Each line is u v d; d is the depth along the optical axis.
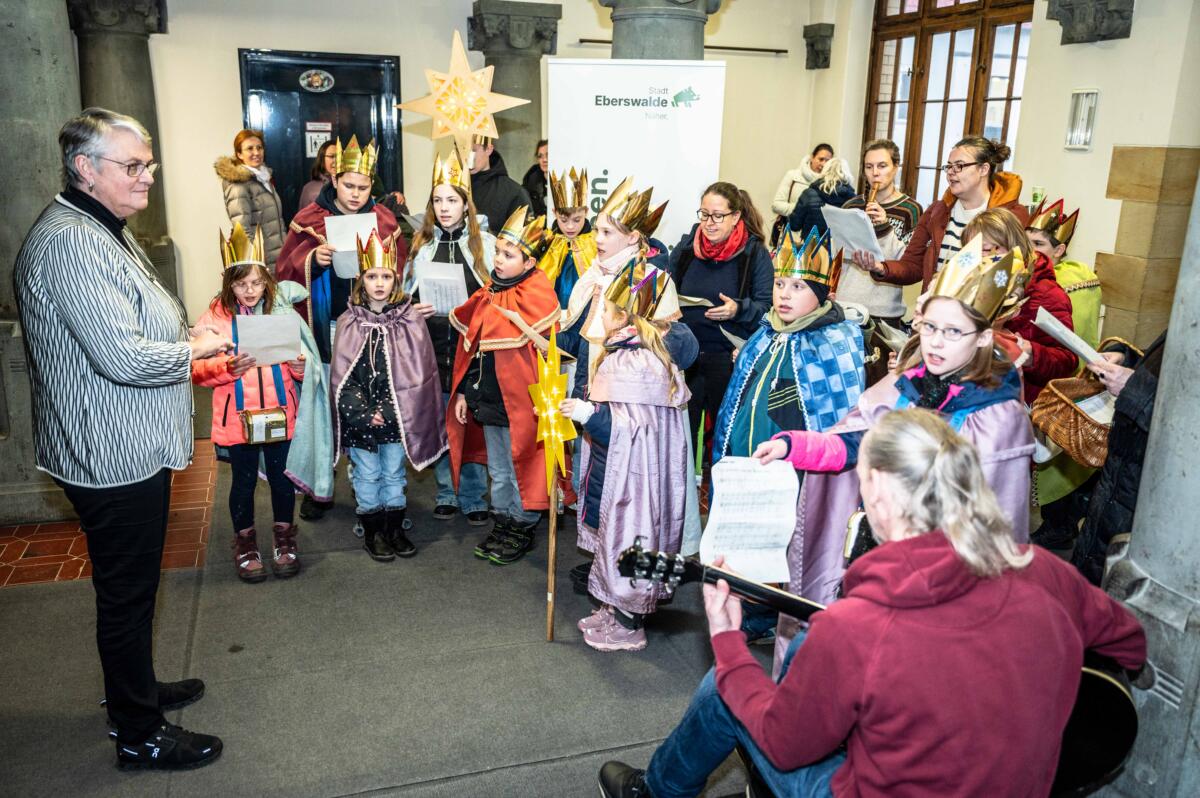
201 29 6.88
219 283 7.29
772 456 2.15
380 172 7.51
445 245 3.75
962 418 1.99
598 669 2.92
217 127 7.07
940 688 1.25
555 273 3.72
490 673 2.88
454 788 2.37
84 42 6.44
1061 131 5.38
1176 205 4.77
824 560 2.52
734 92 8.38
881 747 1.30
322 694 2.75
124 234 2.21
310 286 3.86
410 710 2.69
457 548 3.77
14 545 3.71
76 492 2.16
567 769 2.45
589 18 7.73
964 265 2.02
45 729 2.58
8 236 3.68
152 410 2.20
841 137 8.20
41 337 2.08
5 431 3.86
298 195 7.39
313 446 3.52
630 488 2.82
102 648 2.29
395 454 3.58
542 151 6.43
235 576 3.48
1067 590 1.45
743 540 2.09
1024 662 1.27
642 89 4.04
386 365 3.48
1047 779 1.33
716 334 3.70
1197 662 1.89
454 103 3.93
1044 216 3.48
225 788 2.36
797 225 4.84
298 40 7.12
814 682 1.34
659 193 4.16
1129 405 2.14
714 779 2.45
